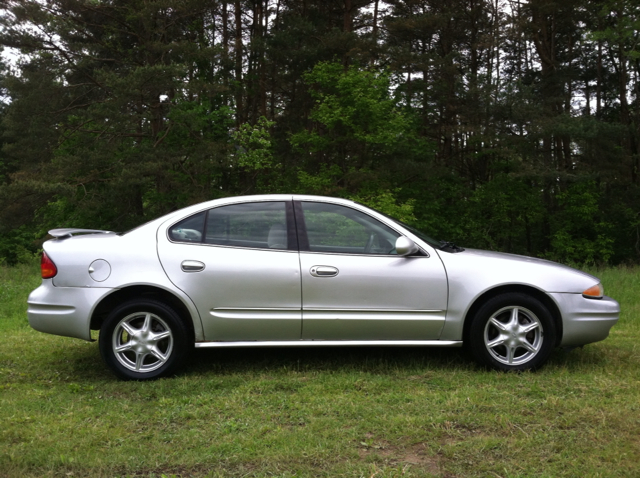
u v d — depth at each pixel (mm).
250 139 20672
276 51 23297
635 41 22484
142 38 19781
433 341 4527
